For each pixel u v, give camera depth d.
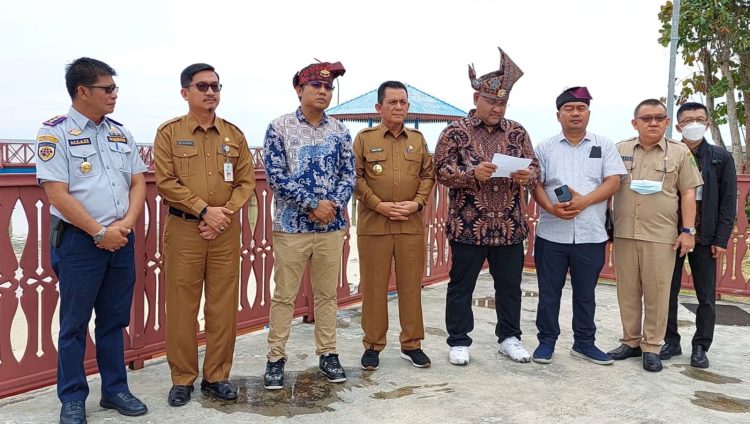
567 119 3.78
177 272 3.04
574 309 4.00
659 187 3.70
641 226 3.79
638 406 3.19
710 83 9.44
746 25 8.91
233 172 3.15
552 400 3.26
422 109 13.52
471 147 3.72
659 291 3.77
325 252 3.40
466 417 3.01
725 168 3.76
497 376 3.64
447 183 3.67
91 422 2.87
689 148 3.84
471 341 3.96
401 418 2.99
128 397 3.00
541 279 3.98
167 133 2.98
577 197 3.76
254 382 3.46
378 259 3.65
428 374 3.66
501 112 3.70
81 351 2.83
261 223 4.36
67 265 2.70
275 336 3.40
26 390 3.13
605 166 3.80
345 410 3.08
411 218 3.66
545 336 3.97
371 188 3.61
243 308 4.30
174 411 3.03
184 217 3.00
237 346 4.16
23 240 3.10
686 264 6.73
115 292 2.90
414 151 3.65
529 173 3.61
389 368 3.76
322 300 3.50
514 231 3.76
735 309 5.61
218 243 3.09
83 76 2.63
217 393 3.21
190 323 3.11
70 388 2.81
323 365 3.54
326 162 3.33
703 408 3.19
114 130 2.87
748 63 8.97
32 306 3.13
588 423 2.96
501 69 3.64
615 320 5.11
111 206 2.76
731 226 3.77
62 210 2.61
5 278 3.01
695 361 3.88
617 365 3.89
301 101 3.34
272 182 3.23
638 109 3.77
